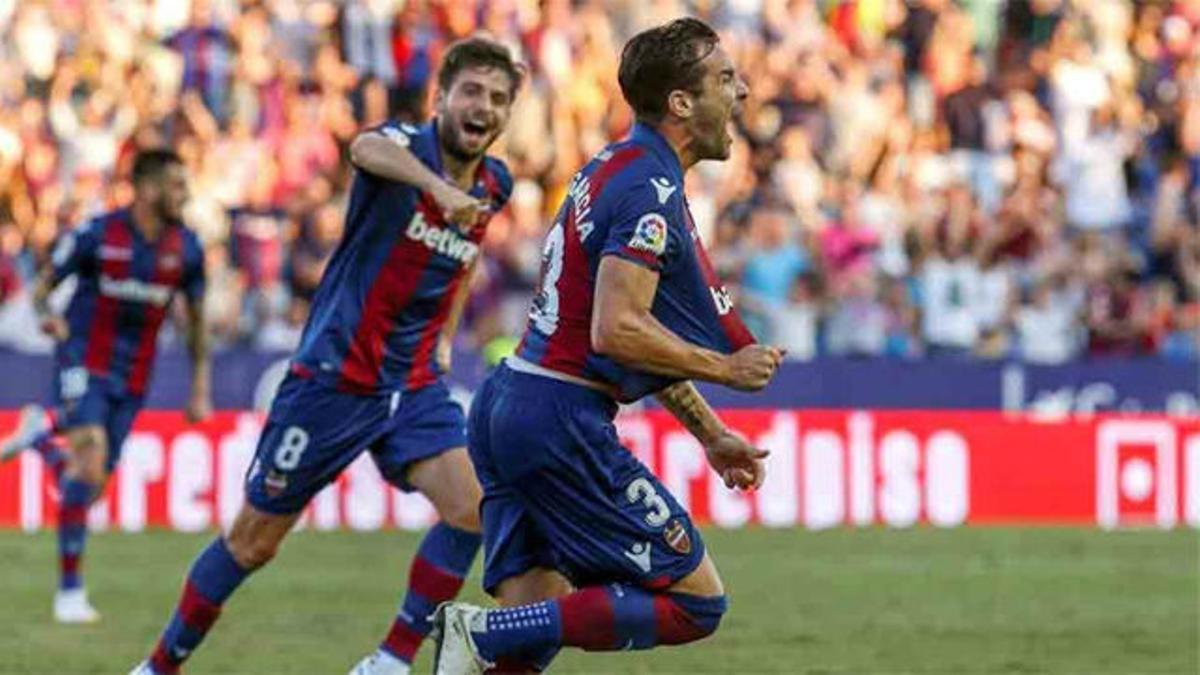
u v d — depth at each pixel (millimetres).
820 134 68250
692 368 20047
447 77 26609
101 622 35562
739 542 49281
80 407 37000
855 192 66062
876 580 42031
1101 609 37938
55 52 65875
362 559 45094
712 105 20703
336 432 26719
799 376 56562
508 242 61500
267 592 39375
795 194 65875
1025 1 73375
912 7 72375
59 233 59750
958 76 70625
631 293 20000
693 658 31562
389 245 26578
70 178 63500
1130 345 63469
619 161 20578
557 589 22234
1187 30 74000
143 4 67438
